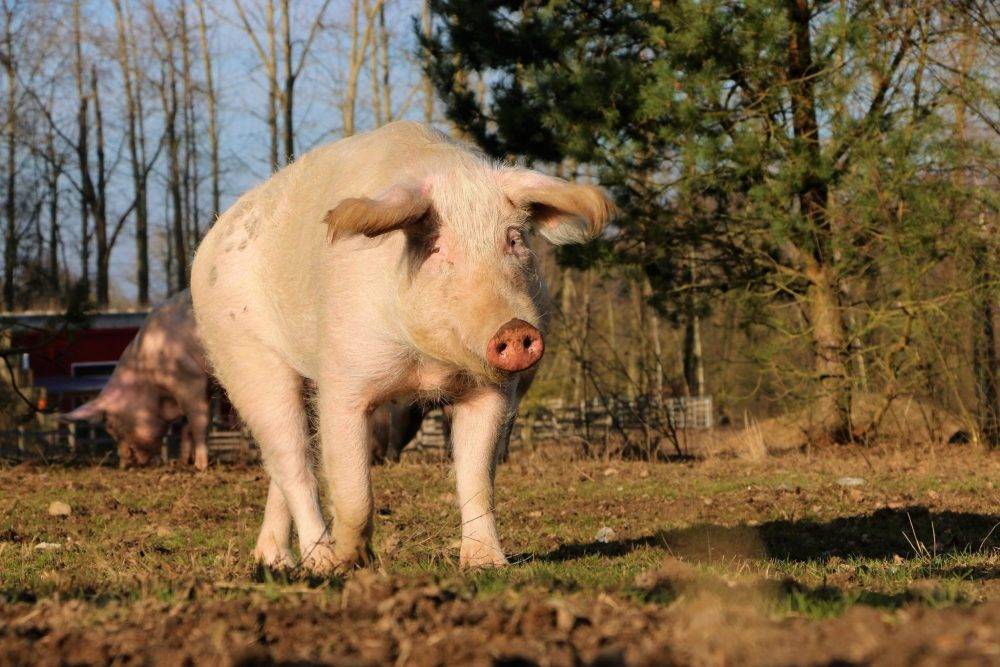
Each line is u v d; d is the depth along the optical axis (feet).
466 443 20.54
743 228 65.21
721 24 57.93
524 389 22.70
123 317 100.48
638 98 59.52
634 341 84.07
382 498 40.19
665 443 84.07
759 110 62.28
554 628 11.49
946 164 60.90
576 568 20.04
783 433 72.38
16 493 43.78
